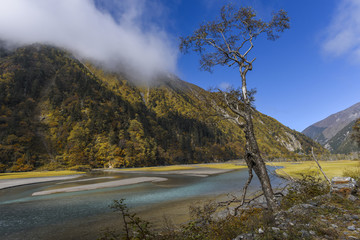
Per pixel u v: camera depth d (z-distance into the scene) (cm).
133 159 13888
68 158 11825
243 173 6919
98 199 2666
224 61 1162
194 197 2680
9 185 4316
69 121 15062
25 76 18600
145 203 2367
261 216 704
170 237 704
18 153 10606
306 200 926
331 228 508
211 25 1148
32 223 1703
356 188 845
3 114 13775
